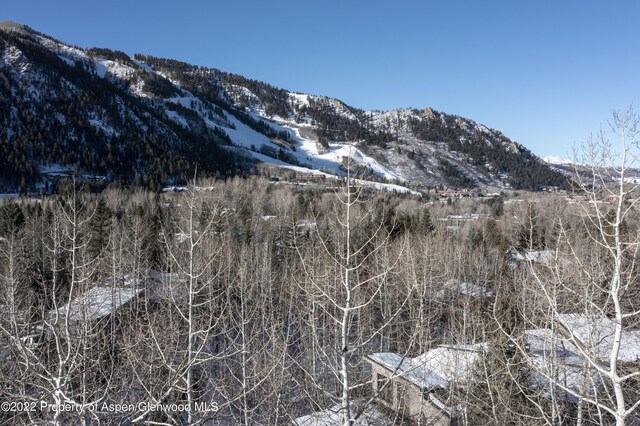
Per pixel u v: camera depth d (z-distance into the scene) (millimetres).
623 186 7957
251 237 48750
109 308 23656
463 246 42656
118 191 84875
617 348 7746
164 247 35719
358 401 11312
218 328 19375
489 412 15500
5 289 18453
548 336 15156
